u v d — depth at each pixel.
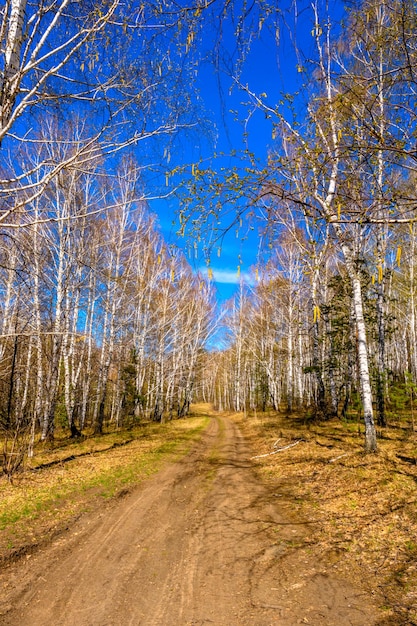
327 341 18.17
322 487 7.93
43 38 3.60
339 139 3.53
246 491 8.48
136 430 22.08
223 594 4.06
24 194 8.90
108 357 20.03
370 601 3.73
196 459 12.97
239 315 33.53
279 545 5.32
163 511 7.16
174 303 28.83
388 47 3.85
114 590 4.19
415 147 3.16
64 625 3.53
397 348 29.33
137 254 22.78
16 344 10.32
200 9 3.25
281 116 5.13
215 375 60.19
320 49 5.48
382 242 10.54
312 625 3.40
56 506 7.15
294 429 16.67
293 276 20.81
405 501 6.19
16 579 4.45
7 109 3.54
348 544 5.12
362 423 14.80
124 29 3.64
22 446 9.84
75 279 15.74
